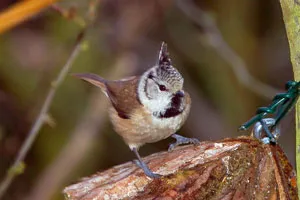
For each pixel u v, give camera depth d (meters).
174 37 13.87
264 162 6.34
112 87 8.80
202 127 13.59
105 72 12.88
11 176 9.93
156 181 6.49
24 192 13.66
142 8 13.20
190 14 12.88
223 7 13.80
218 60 13.64
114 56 13.01
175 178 6.46
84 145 12.87
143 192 6.43
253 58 13.86
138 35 13.20
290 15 6.33
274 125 6.60
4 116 13.53
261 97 13.62
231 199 6.19
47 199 12.69
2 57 13.20
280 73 14.08
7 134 13.62
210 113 13.67
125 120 8.54
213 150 6.64
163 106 8.34
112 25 13.07
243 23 13.80
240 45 13.77
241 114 13.52
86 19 9.61
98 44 12.93
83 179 6.86
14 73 13.27
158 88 8.31
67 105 13.27
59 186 12.78
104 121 13.01
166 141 13.76
